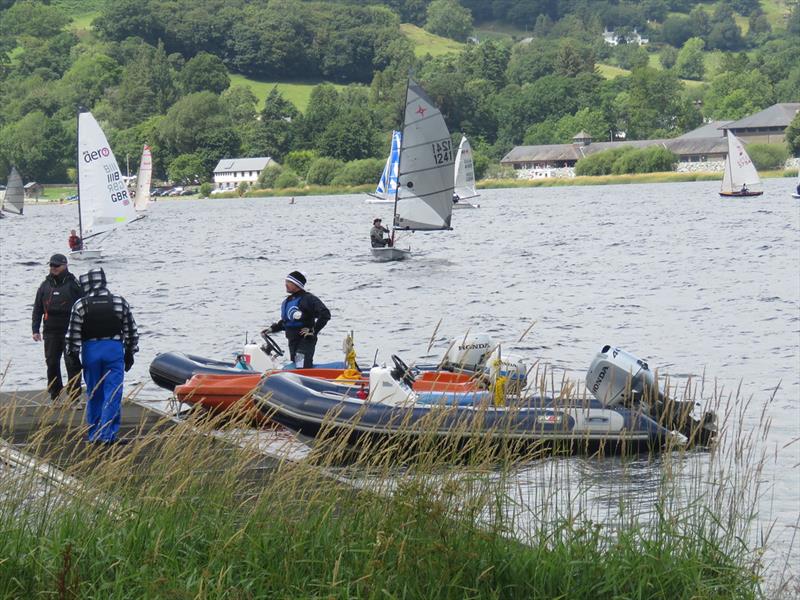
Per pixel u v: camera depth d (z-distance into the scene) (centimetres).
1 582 1702
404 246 13562
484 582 1780
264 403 3316
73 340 2869
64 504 1955
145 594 1661
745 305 7300
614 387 3167
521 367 3459
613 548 1883
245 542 1852
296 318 3881
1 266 12231
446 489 1947
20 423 3212
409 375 3369
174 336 6425
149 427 3275
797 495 2764
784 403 4106
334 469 2212
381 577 1739
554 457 2411
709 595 1802
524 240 14125
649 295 8025
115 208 12456
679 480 2333
